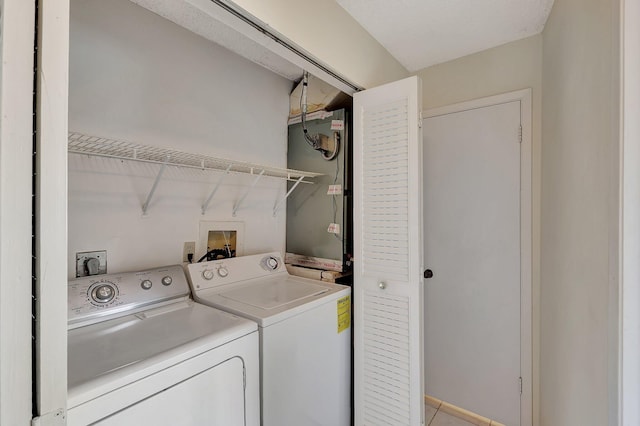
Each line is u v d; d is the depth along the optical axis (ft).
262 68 6.91
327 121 6.70
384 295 5.05
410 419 4.77
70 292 3.74
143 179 4.97
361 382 5.33
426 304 6.99
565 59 4.13
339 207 6.45
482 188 6.29
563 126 4.20
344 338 5.48
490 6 4.94
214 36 5.75
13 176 1.33
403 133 4.83
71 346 3.14
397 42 5.96
